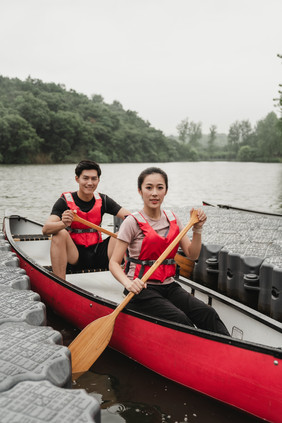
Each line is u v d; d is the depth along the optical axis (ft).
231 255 12.73
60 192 53.36
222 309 9.63
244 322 8.99
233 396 7.38
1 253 13.05
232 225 18.24
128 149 267.39
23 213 35.40
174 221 8.89
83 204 12.00
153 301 8.52
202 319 8.32
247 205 43.91
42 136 210.38
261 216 21.18
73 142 224.74
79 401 5.47
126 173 110.83
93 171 11.64
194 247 8.96
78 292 10.29
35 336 7.39
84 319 10.26
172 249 8.55
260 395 7.03
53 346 6.95
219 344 7.48
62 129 212.84
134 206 42.19
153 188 8.45
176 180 88.07
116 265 8.60
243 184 75.31
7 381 5.87
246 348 7.14
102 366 8.92
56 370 6.39
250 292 12.30
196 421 7.16
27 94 232.53
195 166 200.95
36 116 207.92
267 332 8.40
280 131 56.29
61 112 228.22
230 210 23.20
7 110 206.80
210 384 7.66
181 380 8.13
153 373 8.66
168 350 8.26
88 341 8.59
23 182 71.51
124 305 8.61
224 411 7.45
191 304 8.46
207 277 14.10
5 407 5.29
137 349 8.87
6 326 7.89
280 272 10.77
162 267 8.71
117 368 8.84
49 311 11.85
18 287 10.37
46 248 16.57
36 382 5.90
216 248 13.91
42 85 308.40
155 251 8.55
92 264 12.36
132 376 8.55
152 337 8.52
